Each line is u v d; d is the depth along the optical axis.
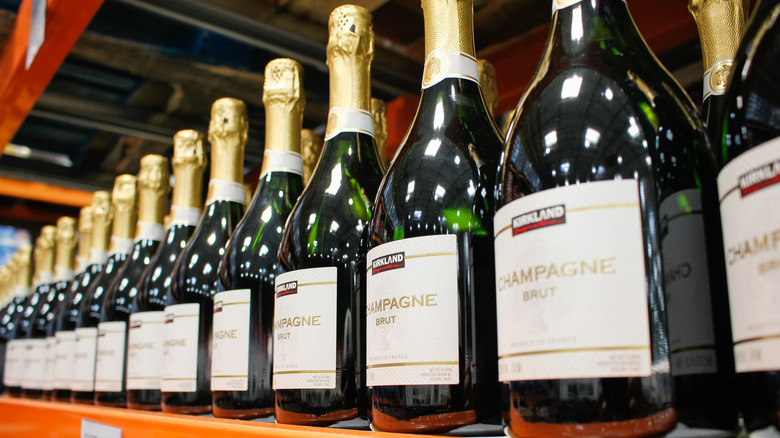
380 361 0.57
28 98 1.27
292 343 0.70
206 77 1.30
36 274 2.20
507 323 0.47
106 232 1.68
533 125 0.52
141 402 1.06
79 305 1.70
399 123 1.27
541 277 0.45
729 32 0.69
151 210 1.37
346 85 0.82
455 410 0.54
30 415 1.24
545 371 0.44
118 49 1.21
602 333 0.42
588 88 0.51
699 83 1.00
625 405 0.41
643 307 0.42
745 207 0.38
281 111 0.96
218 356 0.84
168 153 1.71
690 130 0.52
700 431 0.43
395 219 0.65
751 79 0.44
